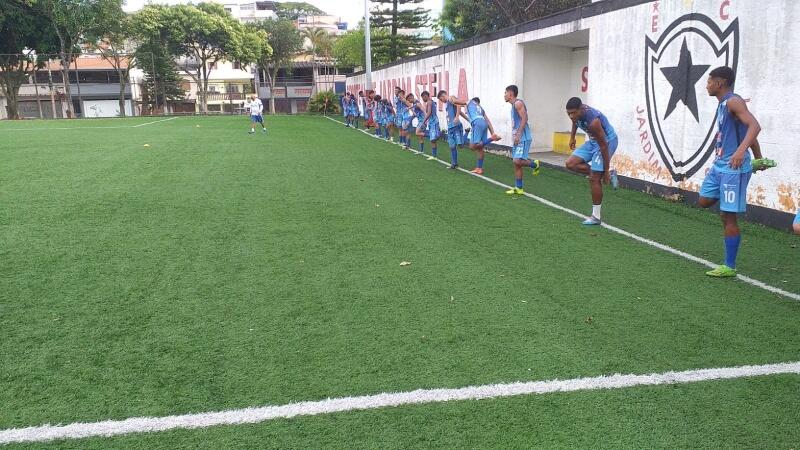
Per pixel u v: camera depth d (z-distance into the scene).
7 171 10.45
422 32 53.00
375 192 8.77
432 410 2.80
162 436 2.59
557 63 14.09
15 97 37.78
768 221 6.74
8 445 2.52
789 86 6.35
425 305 4.16
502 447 2.51
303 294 4.37
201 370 3.19
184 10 44.50
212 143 16.69
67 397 2.91
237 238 5.99
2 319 3.86
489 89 15.02
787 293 4.44
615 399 2.90
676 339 3.61
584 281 4.71
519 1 23.12
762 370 3.20
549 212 7.47
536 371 3.19
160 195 8.27
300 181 9.70
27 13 35.72
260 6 71.94
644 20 8.74
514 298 4.31
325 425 2.68
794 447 2.51
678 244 5.92
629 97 9.22
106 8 39.28
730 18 7.08
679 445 2.53
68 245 5.65
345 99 27.16
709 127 7.52
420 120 14.78
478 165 10.80
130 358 3.33
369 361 3.30
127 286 4.51
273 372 3.17
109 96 53.25
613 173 6.70
